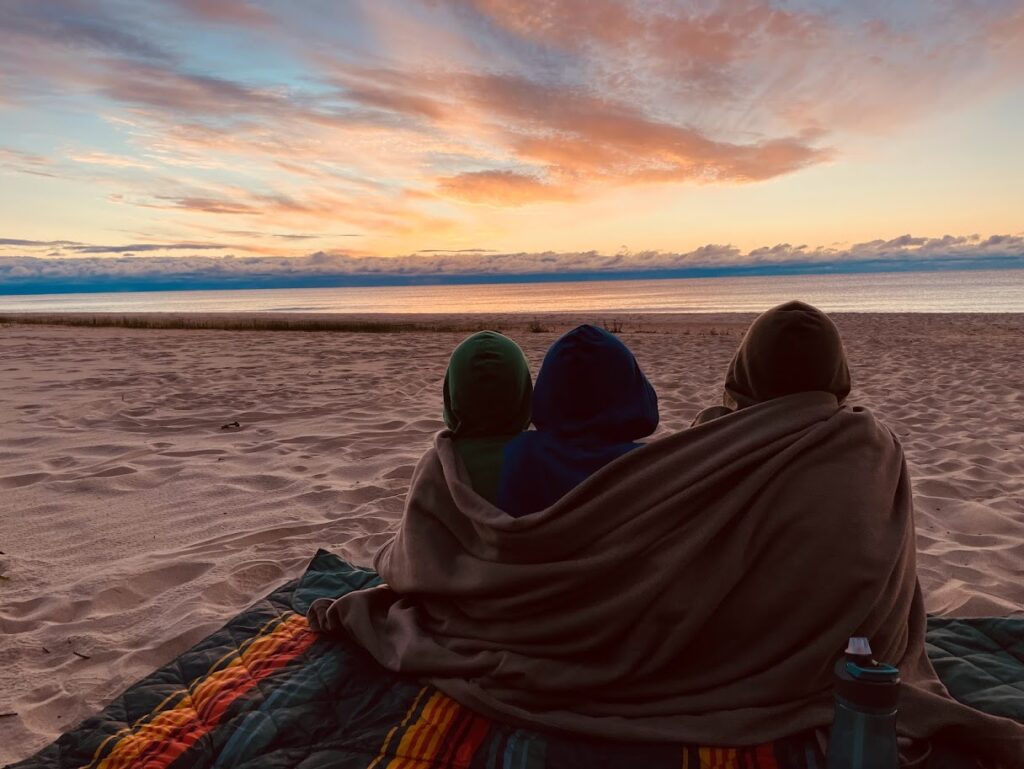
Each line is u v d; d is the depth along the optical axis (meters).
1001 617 2.68
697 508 1.83
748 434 1.90
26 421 6.73
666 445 1.91
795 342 2.01
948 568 3.46
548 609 1.91
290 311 62.56
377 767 1.78
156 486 4.78
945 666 2.28
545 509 1.90
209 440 6.07
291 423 6.78
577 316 35.62
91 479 4.86
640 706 1.85
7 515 4.22
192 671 2.30
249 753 1.86
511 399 2.26
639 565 1.83
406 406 7.59
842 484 1.81
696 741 1.75
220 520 4.16
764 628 1.81
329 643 2.40
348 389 8.78
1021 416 6.80
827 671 1.79
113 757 1.86
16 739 2.20
